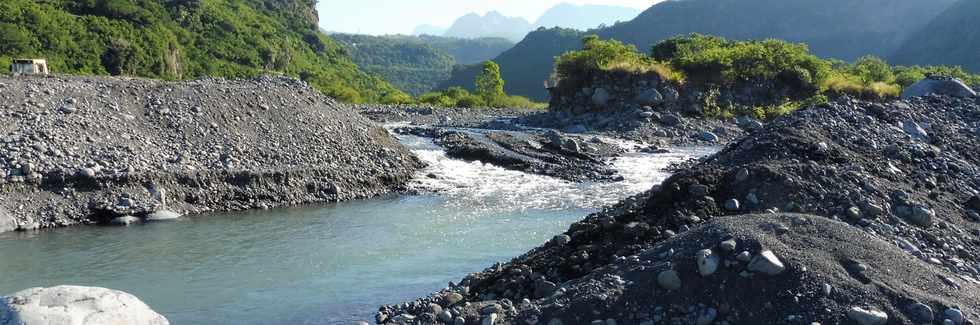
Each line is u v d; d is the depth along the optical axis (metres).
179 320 10.98
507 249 14.88
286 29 119.38
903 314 7.88
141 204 17.25
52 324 8.27
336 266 13.73
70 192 17.00
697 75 41.81
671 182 12.18
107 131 19.45
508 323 8.87
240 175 19.38
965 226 11.80
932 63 138.88
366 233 16.31
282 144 21.94
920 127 16.56
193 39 90.19
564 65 42.25
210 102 22.67
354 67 126.06
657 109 39.25
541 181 23.06
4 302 8.55
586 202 19.80
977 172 14.33
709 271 8.58
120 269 13.51
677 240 9.58
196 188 18.59
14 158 17.05
